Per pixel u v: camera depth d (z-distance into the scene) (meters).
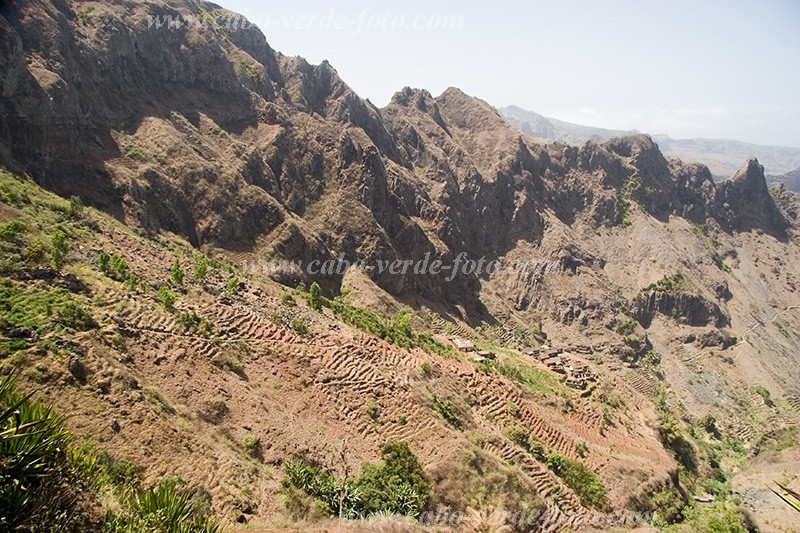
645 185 180.38
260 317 55.31
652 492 57.34
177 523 12.24
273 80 129.25
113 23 90.62
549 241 148.25
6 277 38.50
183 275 56.94
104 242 55.78
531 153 171.12
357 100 139.25
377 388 51.34
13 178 58.97
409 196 131.50
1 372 28.14
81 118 78.00
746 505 63.66
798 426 89.19
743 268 173.88
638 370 119.75
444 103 187.88
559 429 63.00
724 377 122.69
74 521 11.25
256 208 93.44
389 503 34.19
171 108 97.94
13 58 67.25
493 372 70.00
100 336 37.22
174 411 34.41
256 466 33.41
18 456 10.05
